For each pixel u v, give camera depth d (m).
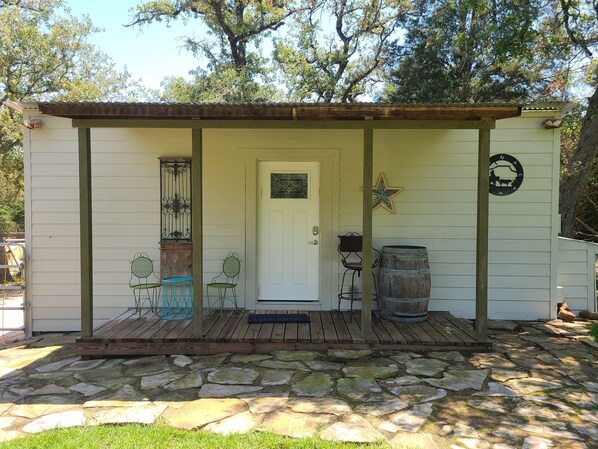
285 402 3.10
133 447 2.46
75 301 5.38
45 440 2.55
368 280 4.25
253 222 5.42
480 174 4.19
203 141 5.38
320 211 5.43
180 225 5.38
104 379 3.60
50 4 13.52
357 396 3.20
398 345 4.21
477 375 3.61
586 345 4.45
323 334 4.39
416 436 2.60
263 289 5.57
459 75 12.79
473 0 7.97
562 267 5.62
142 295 5.39
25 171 5.31
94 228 5.38
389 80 14.25
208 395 3.23
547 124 5.20
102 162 5.35
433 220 5.38
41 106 3.80
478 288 4.25
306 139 5.38
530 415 2.89
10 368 3.94
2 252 10.33
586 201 10.42
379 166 5.39
